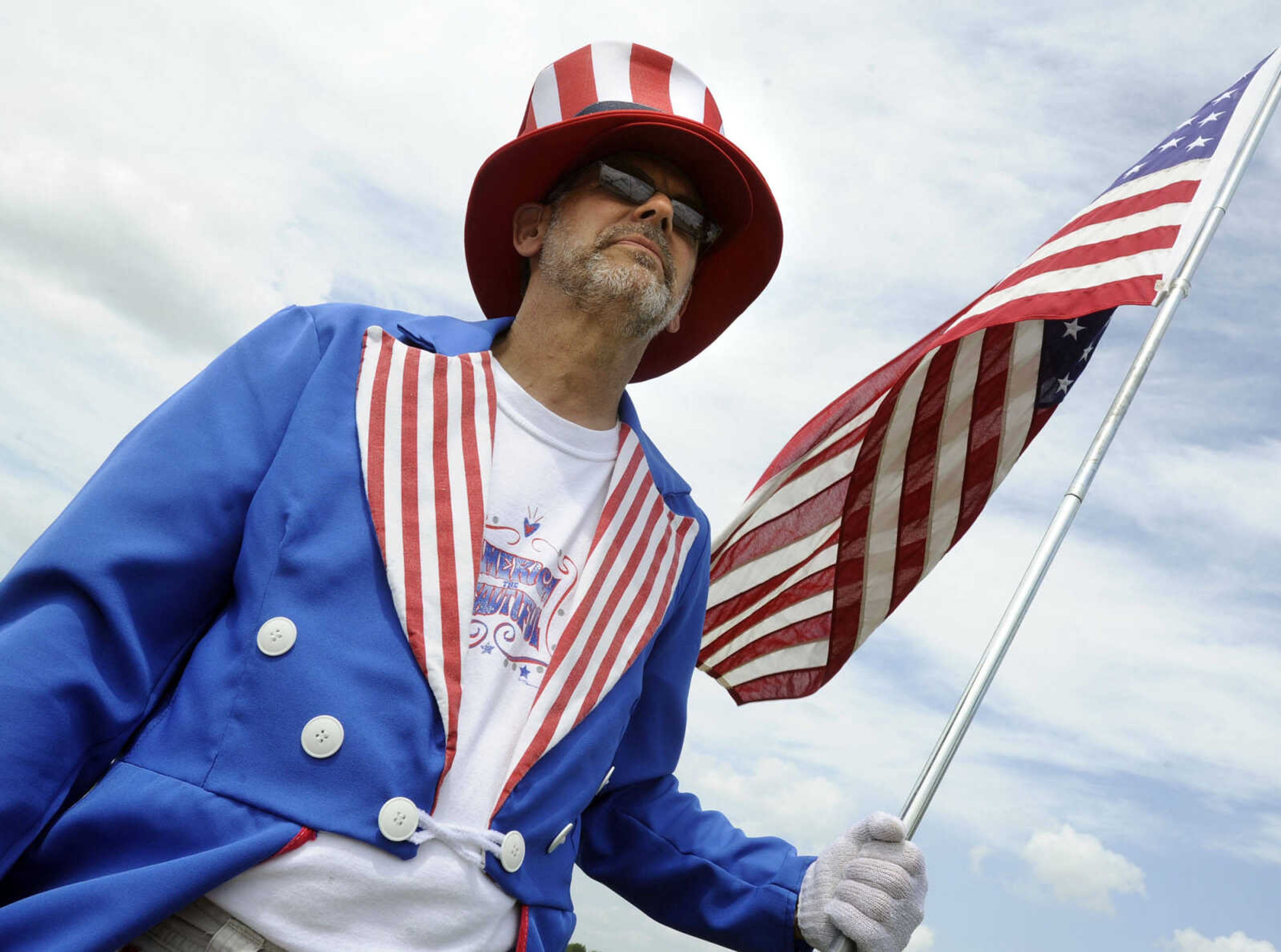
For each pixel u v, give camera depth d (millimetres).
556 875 2605
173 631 2439
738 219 3395
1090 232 4504
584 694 2664
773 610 4504
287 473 2520
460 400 2781
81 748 2240
